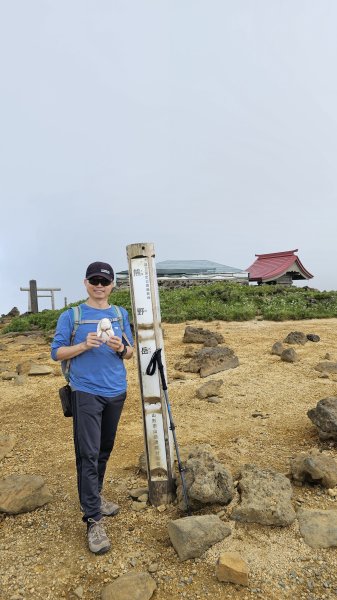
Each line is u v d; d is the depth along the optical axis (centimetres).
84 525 342
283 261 3425
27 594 273
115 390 319
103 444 336
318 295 2039
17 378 785
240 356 896
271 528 320
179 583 276
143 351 349
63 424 572
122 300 1844
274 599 262
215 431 512
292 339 1014
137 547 311
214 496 335
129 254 351
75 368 313
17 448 497
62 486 402
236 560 280
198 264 3353
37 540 326
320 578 276
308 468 370
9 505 355
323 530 312
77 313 320
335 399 471
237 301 1905
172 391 680
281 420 538
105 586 276
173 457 410
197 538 298
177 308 1652
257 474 356
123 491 387
